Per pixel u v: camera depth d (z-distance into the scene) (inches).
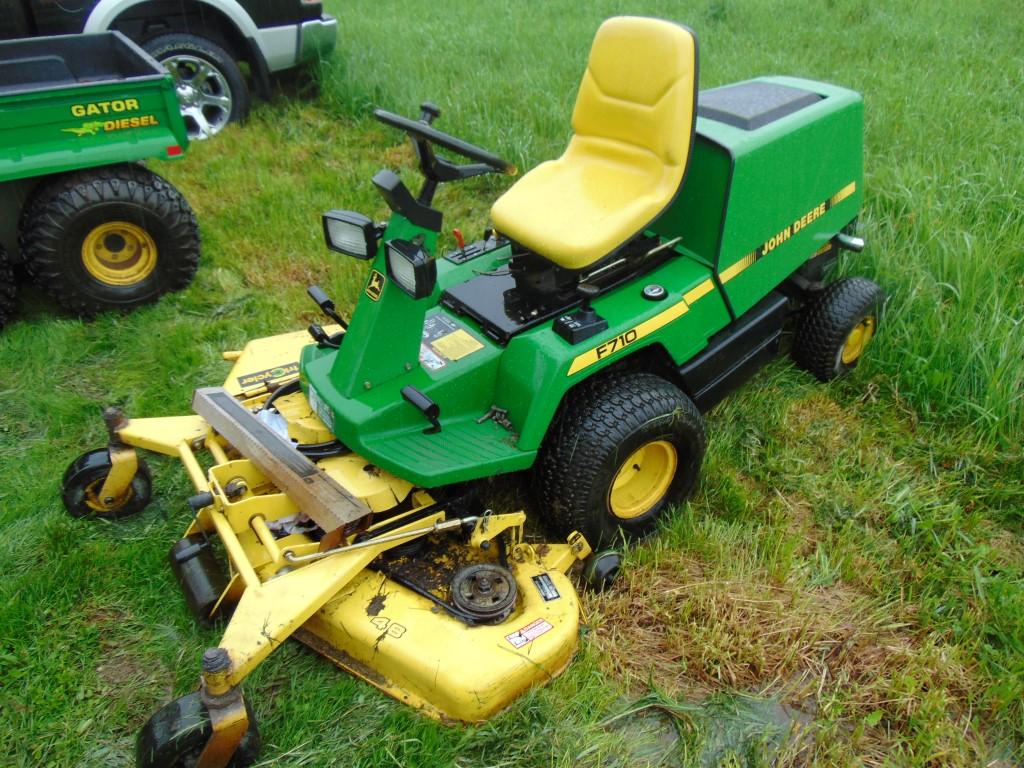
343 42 313.9
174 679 110.2
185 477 140.9
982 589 122.3
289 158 250.4
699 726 105.4
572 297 127.6
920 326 166.2
